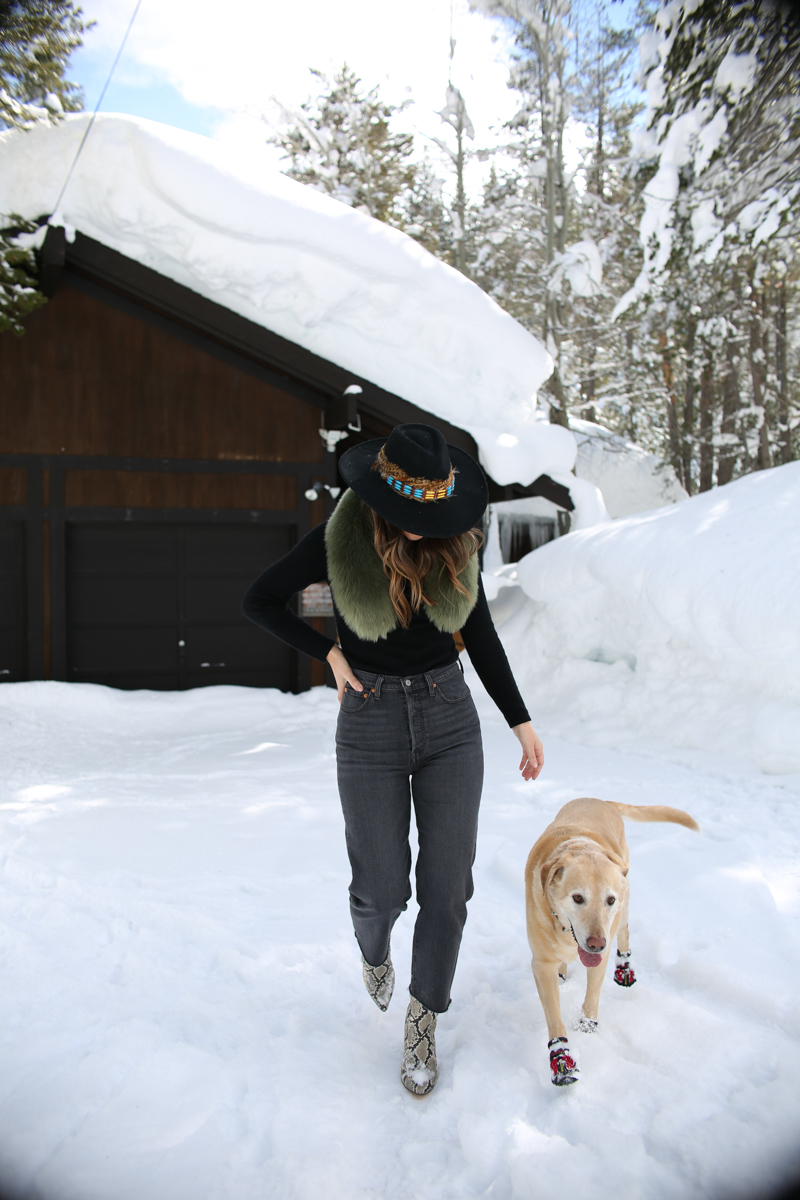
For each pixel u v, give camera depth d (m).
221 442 9.55
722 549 6.03
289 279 8.91
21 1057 2.16
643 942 2.83
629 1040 2.22
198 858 3.78
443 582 2.14
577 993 2.52
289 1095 1.97
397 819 2.16
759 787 4.89
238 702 8.87
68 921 3.02
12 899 3.21
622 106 14.98
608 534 7.55
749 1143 1.78
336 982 2.61
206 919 3.02
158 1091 1.98
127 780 5.62
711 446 15.52
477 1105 1.96
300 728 8.01
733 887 3.09
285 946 2.83
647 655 6.85
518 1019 2.37
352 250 9.01
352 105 18.73
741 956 2.60
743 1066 2.06
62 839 3.98
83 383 9.09
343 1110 1.92
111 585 9.36
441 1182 1.71
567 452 9.77
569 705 7.38
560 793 4.95
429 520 2.04
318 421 9.91
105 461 9.15
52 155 8.39
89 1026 2.32
